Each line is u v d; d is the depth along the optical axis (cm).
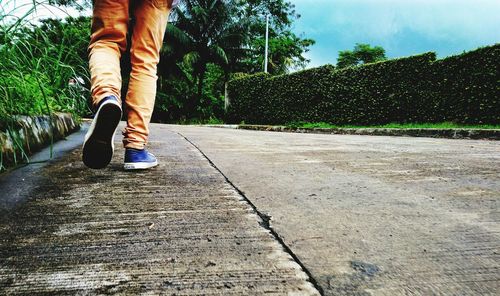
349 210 131
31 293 74
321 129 1143
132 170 193
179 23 2036
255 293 75
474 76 841
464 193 159
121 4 166
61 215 121
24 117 227
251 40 2183
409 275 82
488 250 96
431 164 247
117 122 148
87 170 191
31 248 95
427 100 955
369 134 967
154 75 191
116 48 168
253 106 1700
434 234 108
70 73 247
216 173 195
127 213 125
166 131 543
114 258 90
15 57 190
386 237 105
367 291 75
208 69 2512
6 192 146
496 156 302
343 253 94
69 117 351
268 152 303
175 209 130
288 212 128
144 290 76
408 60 1003
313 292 75
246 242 100
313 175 198
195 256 92
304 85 1395
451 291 76
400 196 153
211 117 2298
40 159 213
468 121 855
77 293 74
